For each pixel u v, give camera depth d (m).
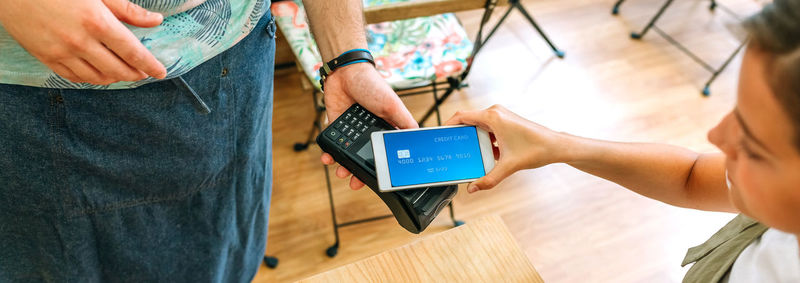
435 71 1.49
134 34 0.65
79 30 0.55
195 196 0.96
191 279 1.12
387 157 0.78
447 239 0.76
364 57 0.89
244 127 0.92
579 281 1.69
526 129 0.74
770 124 0.35
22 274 0.92
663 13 2.48
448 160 0.79
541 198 1.85
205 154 0.89
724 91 2.21
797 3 0.31
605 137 2.04
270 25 0.87
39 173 0.76
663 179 0.70
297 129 1.97
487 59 2.22
